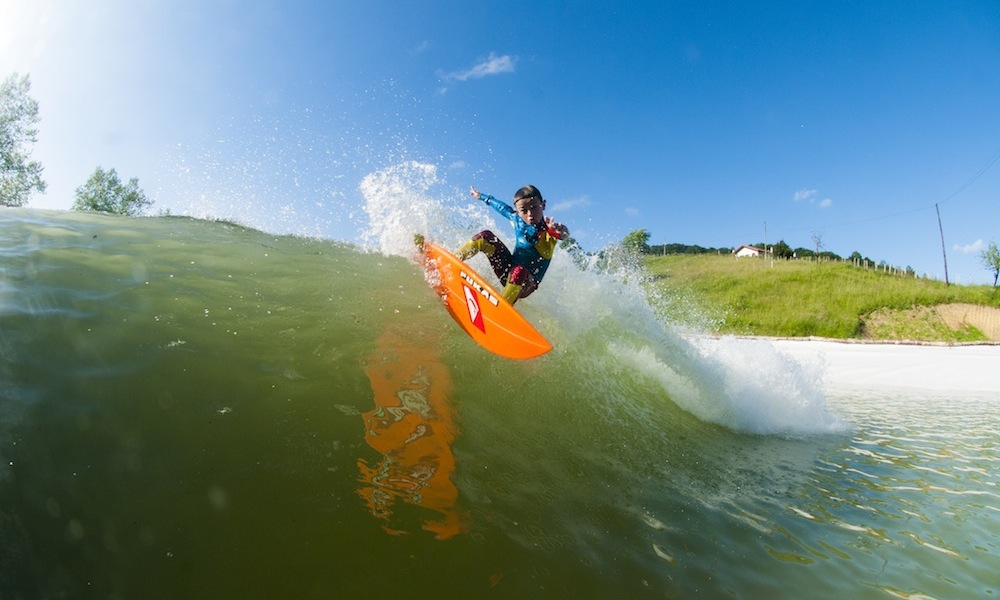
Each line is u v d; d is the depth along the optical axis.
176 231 6.10
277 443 2.78
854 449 5.52
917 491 4.35
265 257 5.62
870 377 12.71
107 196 32.94
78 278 3.94
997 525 3.76
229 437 2.74
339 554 2.22
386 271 5.93
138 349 3.22
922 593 2.87
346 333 4.20
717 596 2.59
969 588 2.95
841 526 3.54
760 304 26.81
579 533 2.82
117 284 4.01
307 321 4.23
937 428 7.04
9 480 2.14
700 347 6.41
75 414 2.58
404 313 4.93
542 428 3.91
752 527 3.34
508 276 5.34
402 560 2.27
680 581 2.64
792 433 5.86
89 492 2.21
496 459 3.28
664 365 5.67
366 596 2.06
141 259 4.67
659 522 3.15
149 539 2.09
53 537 1.99
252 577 2.04
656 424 4.77
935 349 17.45
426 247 5.71
